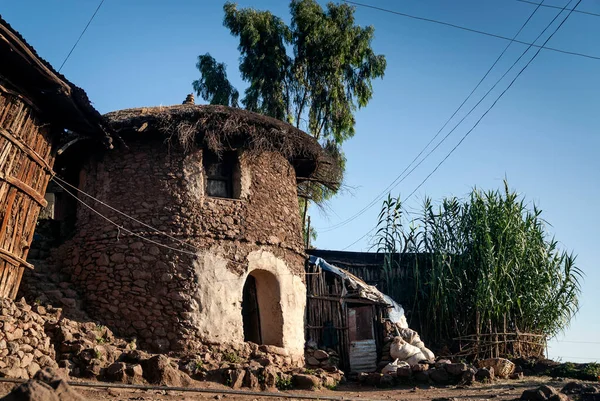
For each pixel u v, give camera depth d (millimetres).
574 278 20359
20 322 11828
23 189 13320
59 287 15438
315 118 26922
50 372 8078
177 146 16297
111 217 15938
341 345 18875
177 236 15602
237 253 16062
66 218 17375
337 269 19609
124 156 16344
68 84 13445
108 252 15625
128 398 10914
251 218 16516
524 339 19672
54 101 13852
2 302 11703
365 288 19422
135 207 15875
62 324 13125
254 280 17172
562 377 17391
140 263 15422
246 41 26516
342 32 27172
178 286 15266
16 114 13125
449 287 20047
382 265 21250
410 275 21047
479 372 16453
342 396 13641
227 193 16875
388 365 17500
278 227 17125
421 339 20141
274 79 26500
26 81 13281
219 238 15938
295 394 13234
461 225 20750
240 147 16781
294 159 18438
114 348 13289
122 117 15945
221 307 15422
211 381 13445
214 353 14797
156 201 15875
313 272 19375
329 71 26906
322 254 21125
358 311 19453
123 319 15062
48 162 14523
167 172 16078
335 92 26750
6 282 12945
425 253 21031
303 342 17234
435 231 20891
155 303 15141
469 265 20297
